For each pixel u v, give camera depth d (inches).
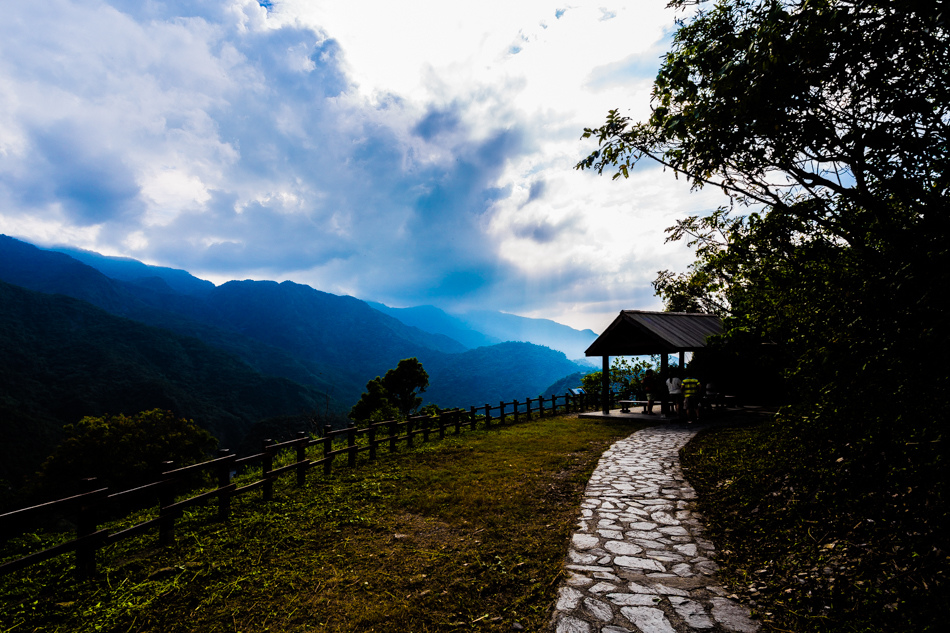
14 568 133.4
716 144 139.2
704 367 645.9
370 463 349.7
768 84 118.6
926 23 98.8
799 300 172.2
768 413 532.4
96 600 142.9
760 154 138.8
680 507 224.1
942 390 132.6
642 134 164.2
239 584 151.3
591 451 372.2
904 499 144.6
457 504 237.9
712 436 403.9
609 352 607.2
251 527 205.3
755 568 153.5
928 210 122.0
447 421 542.3
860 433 173.9
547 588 146.2
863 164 126.2
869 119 120.7
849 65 112.7
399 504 240.4
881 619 114.4
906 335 130.0
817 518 167.0
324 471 311.9
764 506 195.3
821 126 124.2
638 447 380.8
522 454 364.2
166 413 1331.2
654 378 601.6
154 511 249.1
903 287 128.4
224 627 127.7
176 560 171.8
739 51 127.5
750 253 201.8
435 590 146.8
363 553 176.7
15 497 995.9
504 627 125.6
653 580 148.3
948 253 118.9
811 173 140.8
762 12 122.2
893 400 149.0
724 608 130.0
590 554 170.9
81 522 158.4
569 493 255.0
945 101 109.0
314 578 155.6
